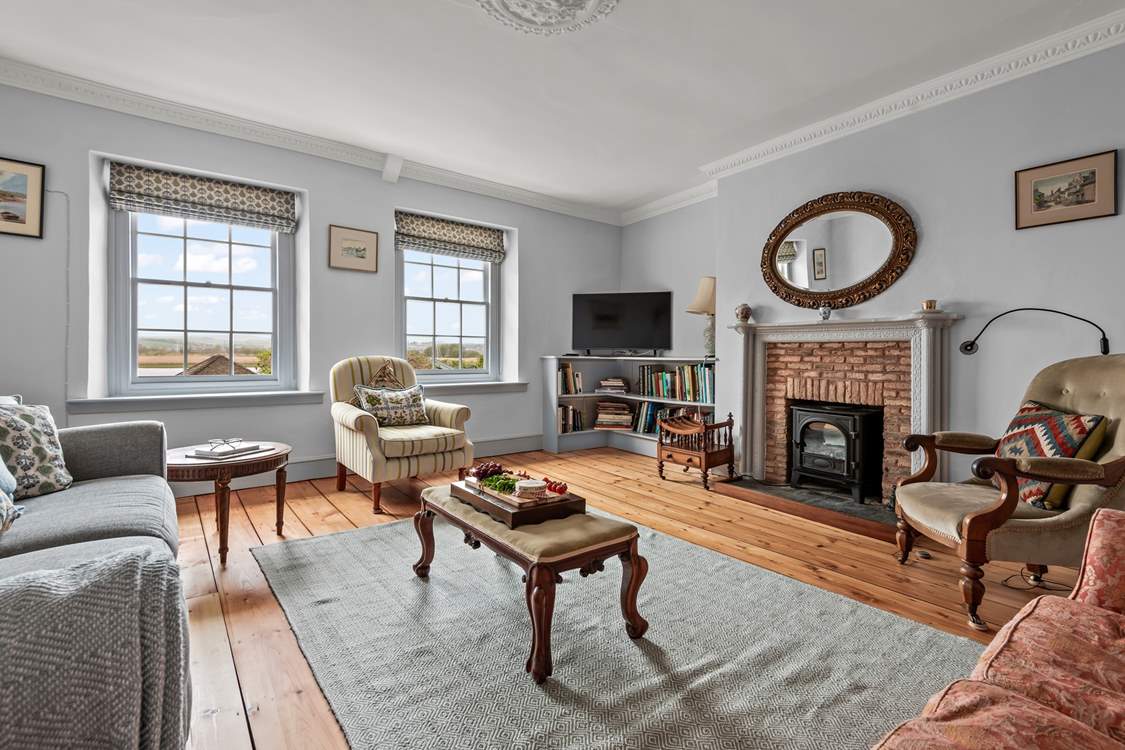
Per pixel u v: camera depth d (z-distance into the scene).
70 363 3.09
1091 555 1.23
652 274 5.46
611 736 1.36
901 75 2.92
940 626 1.93
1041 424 2.17
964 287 2.93
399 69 2.86
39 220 2.99
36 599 0.44
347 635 1.83
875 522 3.07
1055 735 0.74
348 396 3.77
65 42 2.64
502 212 4.95
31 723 0.40
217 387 3.74
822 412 3.58
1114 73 2.45
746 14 2.37
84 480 2.11
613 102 3.22
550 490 1.98
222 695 1.52
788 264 3.73
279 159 3.76
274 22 2.45
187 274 3.64
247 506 3.31
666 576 2.34
